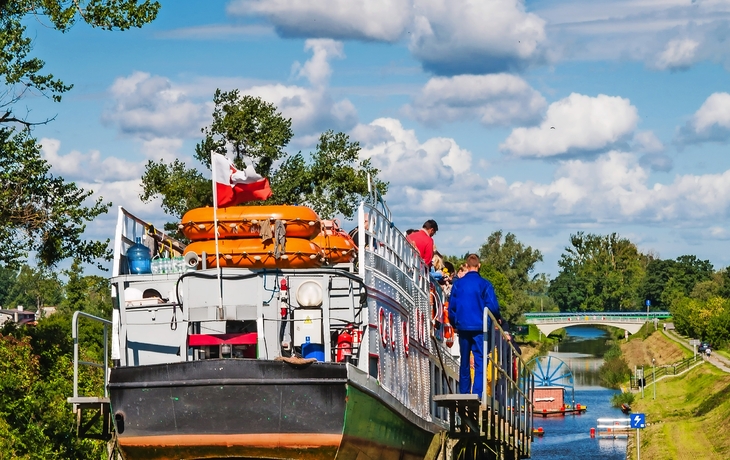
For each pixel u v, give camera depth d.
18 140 30.25
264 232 15.35
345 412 14.18
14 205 30.30
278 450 14.30
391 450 16.72
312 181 39.97
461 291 17.70
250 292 15.41
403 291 18.17
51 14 28.02
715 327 116.94
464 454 21.72
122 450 14.72
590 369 122.12
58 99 30.19
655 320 160.88
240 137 37.88
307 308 15.36
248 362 14.25
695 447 48.41
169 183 38.09
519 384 23.70
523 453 25.34
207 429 14.35
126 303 15.92
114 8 28.17
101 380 30.33
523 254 181.50
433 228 21.56
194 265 15.50
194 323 15.59
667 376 94.25
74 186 31.19
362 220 15.73
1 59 29.05
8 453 22.14
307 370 14.20
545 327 163.50
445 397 16.39
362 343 15.38
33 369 27.86
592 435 59.56
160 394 14.45
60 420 24.95
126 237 16.86
